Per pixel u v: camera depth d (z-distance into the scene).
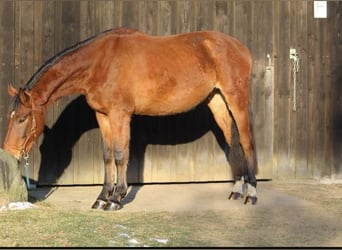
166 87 5.69
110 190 5.62
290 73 7.05
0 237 4.39
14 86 6.61
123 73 5.52
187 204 5.82
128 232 4.63
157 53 5.70
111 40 5.61
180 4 6.82
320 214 5.42
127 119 5.55
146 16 6.79
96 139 6.83
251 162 5.93
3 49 6.58
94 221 4.91
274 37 7.00
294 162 7.12
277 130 7.07
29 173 6.72
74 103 6.77
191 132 6.97
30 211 5.10
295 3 7.02
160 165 6.95
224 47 5.92
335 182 7.19
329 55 7.11
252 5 6.94
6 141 5.31
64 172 6.79
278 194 6.39
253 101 7.00
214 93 6.20
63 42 6.68
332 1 7.07
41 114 5.40
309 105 7.11
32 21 6.63
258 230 4.83
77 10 6.69
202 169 7.01
